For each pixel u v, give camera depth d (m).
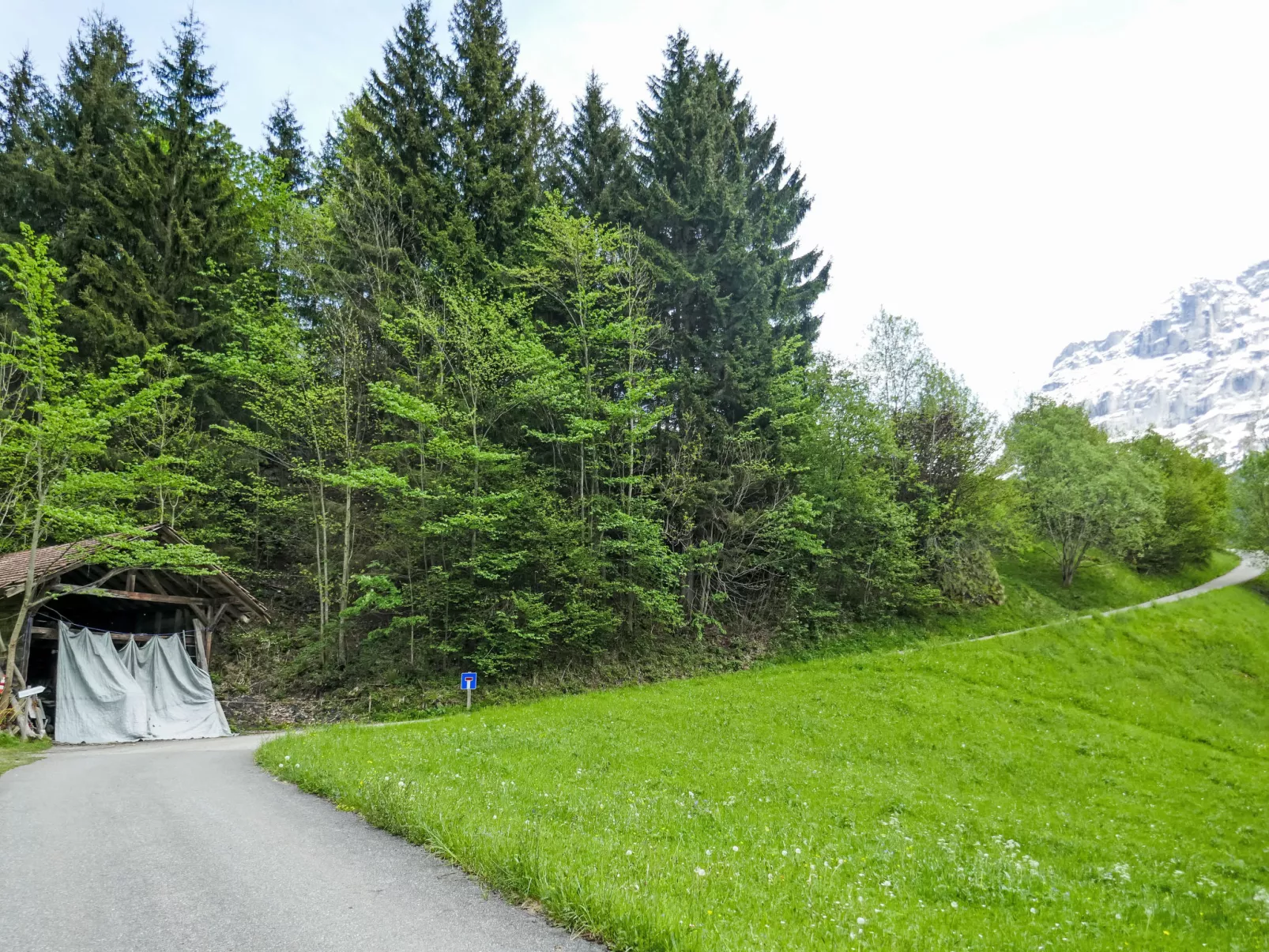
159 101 38.78
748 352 35.94
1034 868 10.95
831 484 38.19
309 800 10.27
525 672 30.48
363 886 6.37
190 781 12.16
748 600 38.53
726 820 11.60
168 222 33.41
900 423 43.72
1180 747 25.33
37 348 21.33
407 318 30.64
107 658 23.70
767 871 7.96
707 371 36.53
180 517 29.44
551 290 33.47
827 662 32.25
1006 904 9.04
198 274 33.81
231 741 22.17
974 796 18.20
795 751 20.52
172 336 31.59
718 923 5.56
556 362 31.28
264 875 6.69
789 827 11.89
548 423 33.91
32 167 34.38
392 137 36.56
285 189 40.28
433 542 31.03
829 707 25.48
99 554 22.38
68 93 38.84
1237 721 31.80
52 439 21.25
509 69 39.34
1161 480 58.72
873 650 36.62
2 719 20.61
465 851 7.00
